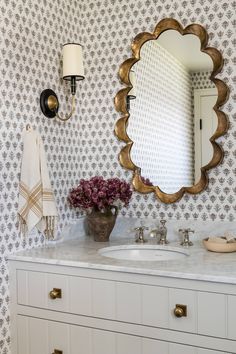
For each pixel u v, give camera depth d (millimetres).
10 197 2092
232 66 2219
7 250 2082
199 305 1672
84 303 1920
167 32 2375
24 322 2080
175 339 1724
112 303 1854
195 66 2301
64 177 2486
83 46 2648
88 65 2633
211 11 2264
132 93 2494
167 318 1735
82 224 2584
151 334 1772
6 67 2070
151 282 1764
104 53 2584
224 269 1730
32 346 2062
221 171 2260
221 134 2232
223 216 2262
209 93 2266
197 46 2295
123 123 2518
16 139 2125
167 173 2383
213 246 2072
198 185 2299
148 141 2439
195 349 1686
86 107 2646
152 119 2426
